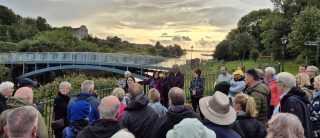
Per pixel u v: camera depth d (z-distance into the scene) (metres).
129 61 38.81
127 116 4.64
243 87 7.52
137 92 5.26
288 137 2.88
